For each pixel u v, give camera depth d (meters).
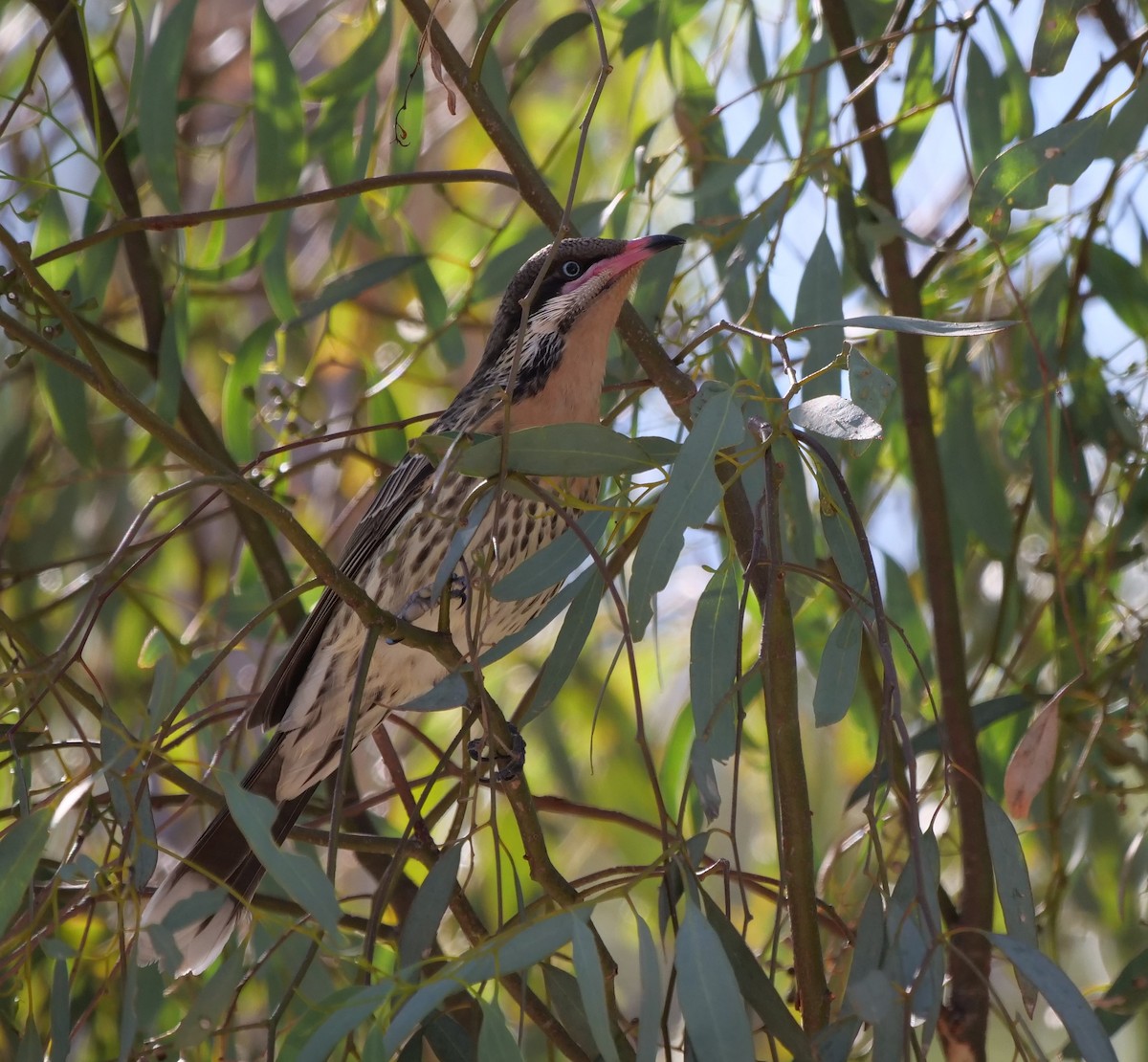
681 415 7.90
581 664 12.84
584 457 6.20
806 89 9.91
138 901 5.67
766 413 7.21
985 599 11.27
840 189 9.29
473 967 5.28
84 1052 9.88
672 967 5.75
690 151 10.02
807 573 5.84
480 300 9.91
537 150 14.31
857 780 12.94
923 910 5.27
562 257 8.98
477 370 9.39
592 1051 6.89
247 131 14.62
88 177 12.74
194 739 10.33
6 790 10.21
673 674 13.59
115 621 11.84
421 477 8.63
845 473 10.38
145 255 10.19
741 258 8.99
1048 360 9.99
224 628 10.69
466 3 13.59
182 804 8.88
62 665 5.97
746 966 6.05
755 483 7.37
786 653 6.42
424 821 7.98
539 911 6.57
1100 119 6.99
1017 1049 5.62
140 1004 6.71
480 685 5.98
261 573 9.94
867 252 9.29
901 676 10.02
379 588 8.43
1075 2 7.06
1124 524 9.49
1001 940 5.32
